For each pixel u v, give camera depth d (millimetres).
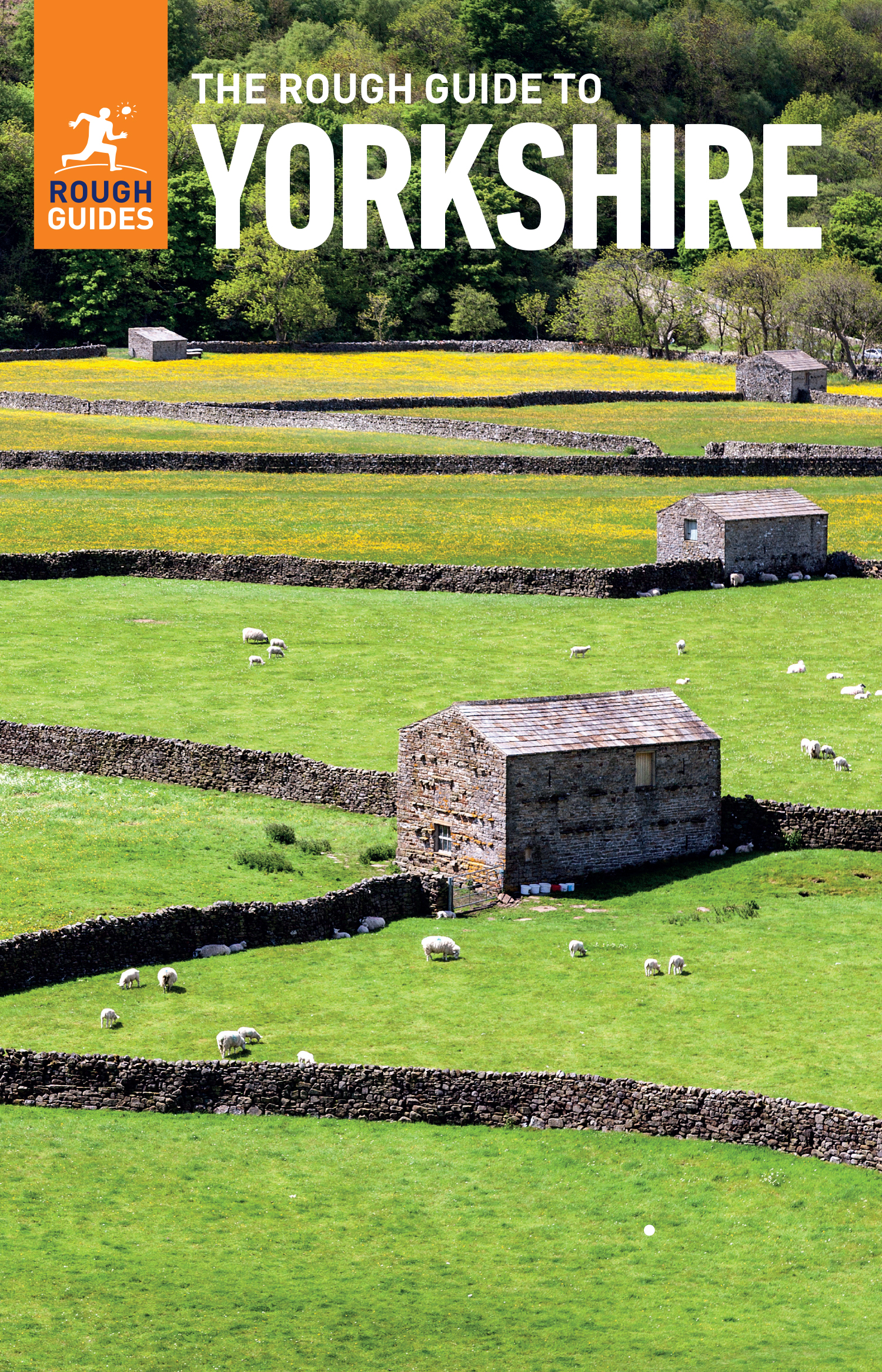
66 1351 118188
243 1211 140625
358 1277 131000
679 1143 151750
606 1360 118188
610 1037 171625
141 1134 154250
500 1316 125000
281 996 183875
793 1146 149000
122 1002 181750
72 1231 136250
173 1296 127125
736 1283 130250
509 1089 156625
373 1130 156375
